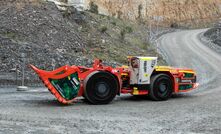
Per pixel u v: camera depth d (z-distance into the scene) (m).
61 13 29.95
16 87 18.27
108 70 14.28
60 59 22.36
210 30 63.22
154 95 15.11
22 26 25.88
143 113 12.50
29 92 16.86
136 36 41.94
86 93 13.96
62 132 9.79
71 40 26.52
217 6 92.94
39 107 13.20
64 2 33.88
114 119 11.49
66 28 27.77
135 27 50.47
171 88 15.45
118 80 14.51
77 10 31.50
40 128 10.14
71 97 13.91
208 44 51.12
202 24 85.00
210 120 11.53
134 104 14.35
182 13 82.12
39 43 24.39
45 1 30.45
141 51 33.34
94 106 13.75
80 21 30.73
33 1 29.52
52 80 13.63
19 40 24.05
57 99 13.89
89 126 10.52
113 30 35.00
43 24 26.75
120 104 14.31
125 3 61.56
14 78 19.00
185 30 75.62
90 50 26.61
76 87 13.93
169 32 69.12
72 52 24.94
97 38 29.42
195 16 85.25
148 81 14.98
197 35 64.44
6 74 19.70
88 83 13.95
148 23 67.56
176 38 59.09
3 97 15.17
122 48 30.62
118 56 27.34
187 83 16.00
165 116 12.05
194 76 16.27
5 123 10.56
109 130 10.13
